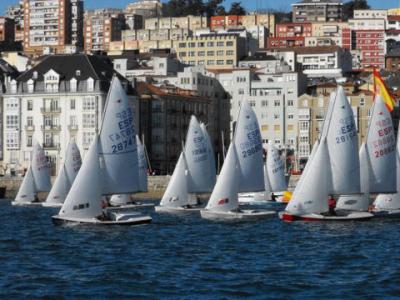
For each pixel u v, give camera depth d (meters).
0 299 166.88
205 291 173.88
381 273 194.75
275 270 199.38
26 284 181.25
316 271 197.88
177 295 170.50
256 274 193.50
